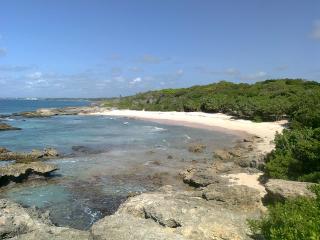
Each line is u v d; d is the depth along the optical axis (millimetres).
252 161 24375
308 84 77562
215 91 91938
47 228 13094
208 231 11852
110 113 95938
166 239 10836
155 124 63969
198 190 19531
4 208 14367
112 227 11883
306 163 19406
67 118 82000
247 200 15953
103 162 29109
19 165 23703
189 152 33812
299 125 35312
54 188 22016
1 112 113688
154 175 24844
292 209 10180
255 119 57719
